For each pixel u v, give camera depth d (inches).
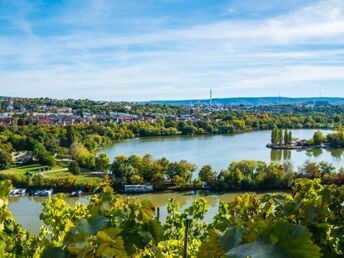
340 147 4781.0
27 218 1868.8
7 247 207.8
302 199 188.2
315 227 158.9
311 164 2802.7
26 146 4471.0
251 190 2667.3
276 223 83.1
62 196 329.7
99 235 109.7
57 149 4291.3
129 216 135.9
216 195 2549.2
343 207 186.4
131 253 127.2
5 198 197.5
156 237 133.1
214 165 3479.3
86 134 5349.4
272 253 78.5
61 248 114.3
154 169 2893.7
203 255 103.3
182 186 2743.6
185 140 5634.8
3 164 3454.7
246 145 4972.9
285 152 4407.0
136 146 5034.5
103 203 142.5
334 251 153.6
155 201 2410.2
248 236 87.4
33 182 2721.5
